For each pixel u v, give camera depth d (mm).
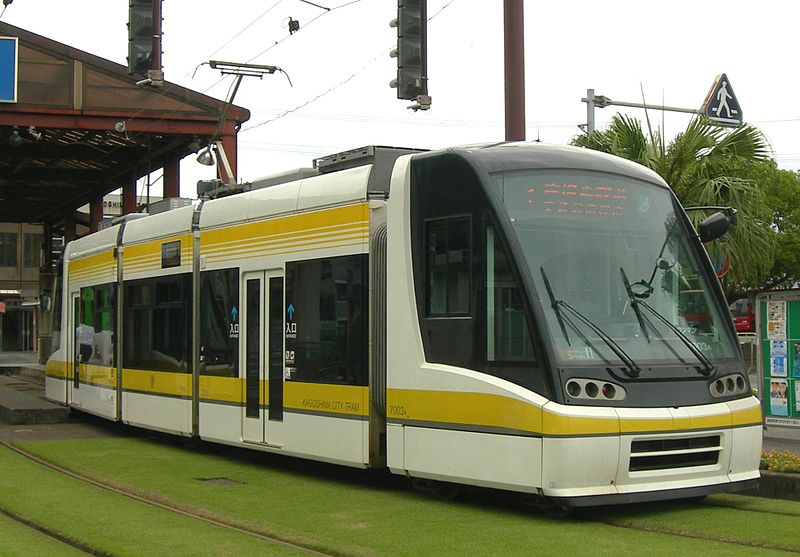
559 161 10055
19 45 25406
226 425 13398
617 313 9555
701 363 9656
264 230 12773
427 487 10484
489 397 9336
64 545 8742
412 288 10289
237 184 14422
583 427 8781
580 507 9688
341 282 11312
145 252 16109
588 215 9898
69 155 31328
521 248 9391
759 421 9914
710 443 9523
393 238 10539
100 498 10914
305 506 10109
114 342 17141
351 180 11320
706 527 8641
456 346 9789
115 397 16938
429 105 13250
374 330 10938
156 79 13055
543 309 9156
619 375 9117
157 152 30375
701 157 15906
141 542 8523
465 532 8617
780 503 9945
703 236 10484
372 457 10867
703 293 10234
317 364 11609
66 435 17375
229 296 13484
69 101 25766
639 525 8852
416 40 13156
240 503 10344
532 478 8922
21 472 12992
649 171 10680
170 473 12641
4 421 19766
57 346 20984
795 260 34125
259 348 12734
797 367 14055
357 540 8359
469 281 9719
